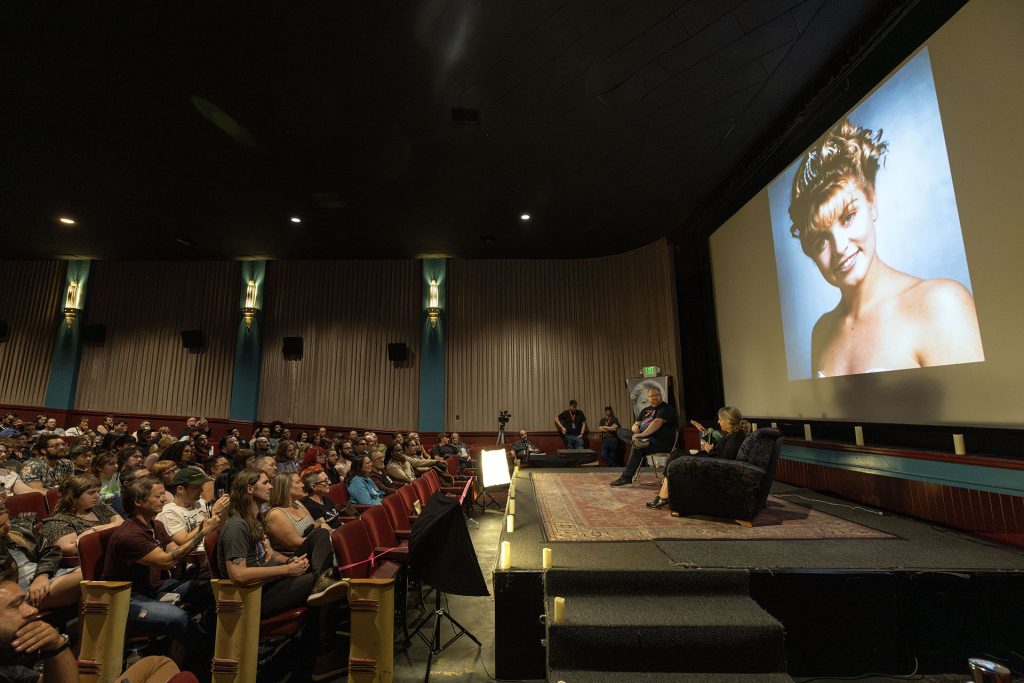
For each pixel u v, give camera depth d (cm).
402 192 729
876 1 399
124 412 1020
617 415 971
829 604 264
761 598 265
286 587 266
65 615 258
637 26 421
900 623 262
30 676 139
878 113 435
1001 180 327
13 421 875
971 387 348
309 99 514
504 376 1006
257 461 411
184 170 662
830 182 500
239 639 234
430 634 318
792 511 416
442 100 518
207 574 315
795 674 259
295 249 985
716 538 325
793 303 570
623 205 780
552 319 1023
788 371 580
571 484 578
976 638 259
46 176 681
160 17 410
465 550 286
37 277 1076
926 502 375
